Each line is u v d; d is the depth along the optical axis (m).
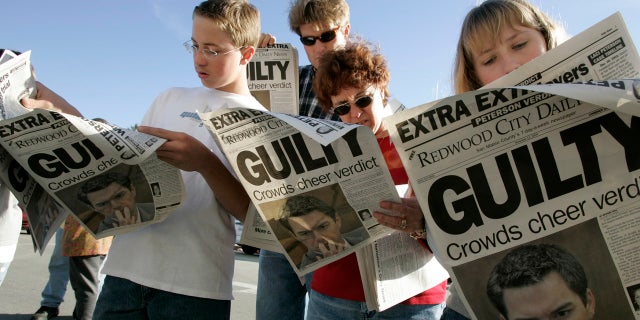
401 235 1.33
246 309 3.98
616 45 0.93
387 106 1.60
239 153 1.11
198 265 1.33
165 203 1.24
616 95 0.79
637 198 0.90
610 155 0.91
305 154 1.10
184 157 1.18
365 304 1.34
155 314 1.29
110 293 1.34
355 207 1.14
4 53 1.26
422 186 1.00
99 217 1.26
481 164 0.98
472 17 1.26
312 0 2.20
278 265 2.02
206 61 1.45
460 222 0.99
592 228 0.92
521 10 1.16
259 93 2.15
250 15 1.51
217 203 1.42
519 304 0.94
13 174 1.23
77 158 1.16
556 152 0.94
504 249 0.96
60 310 3.61
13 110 1.19
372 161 1.09
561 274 0.92
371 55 1.44
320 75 1.48
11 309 3.53
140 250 1.34
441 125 0.98
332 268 1.42
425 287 1.31
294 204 1.15
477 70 1.27
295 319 2.01
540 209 0.95
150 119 1.59
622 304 0.89
